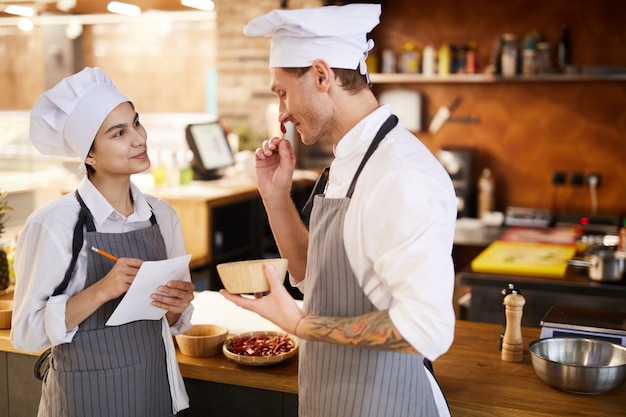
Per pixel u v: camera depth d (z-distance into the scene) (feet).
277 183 6.25
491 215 17.10
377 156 4.96
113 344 6.04
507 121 17.88
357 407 5.18
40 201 18.58
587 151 17.34
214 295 9.26
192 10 21.56
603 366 5.99
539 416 5.74
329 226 5.19
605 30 16.84
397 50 18.44
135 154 6.14
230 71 19.01
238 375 6.68
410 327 4.47
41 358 6.61
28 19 22.21
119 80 22.94
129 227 6.39
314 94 5.07
